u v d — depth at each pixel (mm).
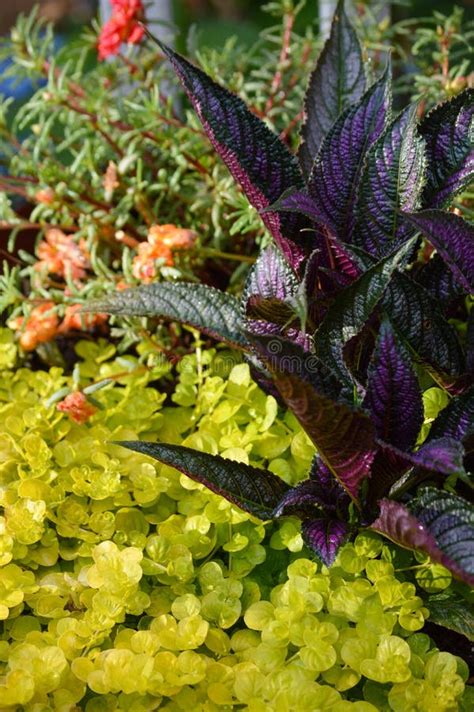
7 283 1085
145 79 1196
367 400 879
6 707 854
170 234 1055
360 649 866
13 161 1168
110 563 907
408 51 1332
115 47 1156
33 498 958
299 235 945
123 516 960
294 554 944
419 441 951
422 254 1063
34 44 1217
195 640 875
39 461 978
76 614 911
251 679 851
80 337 1161
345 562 905
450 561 809
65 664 866
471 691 869
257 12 1997
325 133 1004
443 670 858
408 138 913
